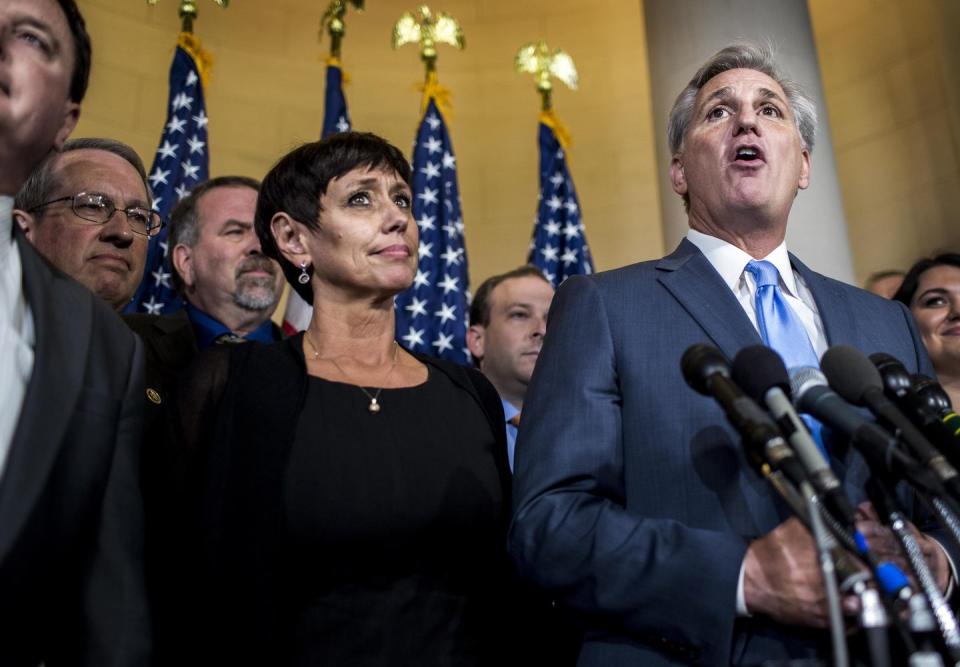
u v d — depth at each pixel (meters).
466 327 4.42
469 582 1.72
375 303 1.93
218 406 1.73
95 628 1.39
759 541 1.40
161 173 4.22
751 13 4.73
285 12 6.30
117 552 1.44
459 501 1.72
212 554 1.57
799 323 1.68
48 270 1.50
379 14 6.50
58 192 2.38
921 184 5.64
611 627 1.47
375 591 1.62
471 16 6.66
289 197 1.97
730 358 1.58
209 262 2.99
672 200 4.74
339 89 4.72
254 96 6.06
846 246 4.55
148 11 5.82
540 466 1.55
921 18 5.84
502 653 1.72
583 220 6.25
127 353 1.54
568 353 1.66
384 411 1.79
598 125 6.41
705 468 1.50
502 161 6.38
